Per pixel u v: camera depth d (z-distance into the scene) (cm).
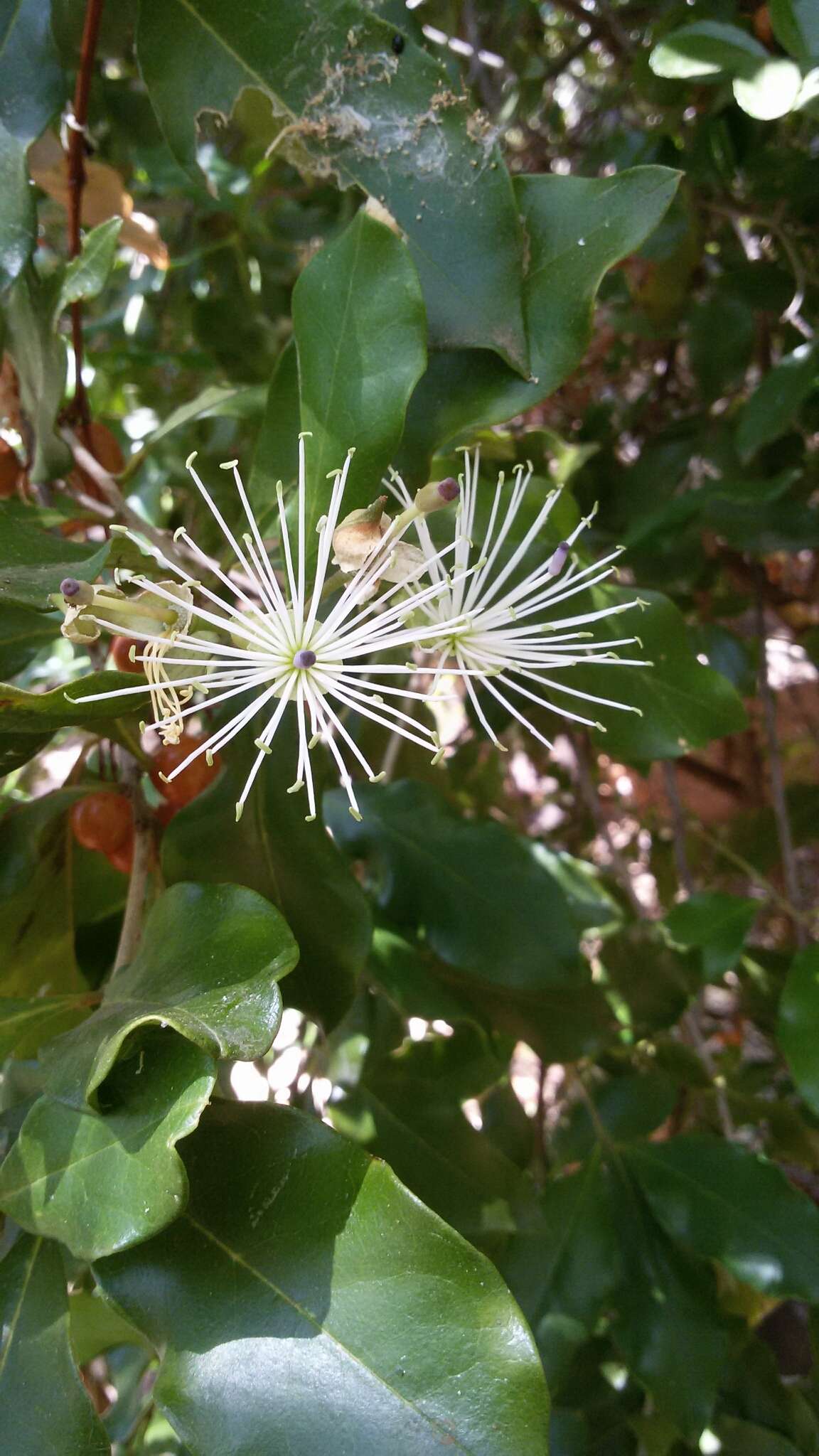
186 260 35
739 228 33
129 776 19
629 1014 27
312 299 15
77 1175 13
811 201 29
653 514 27
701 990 34
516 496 16
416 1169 23
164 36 17
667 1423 24
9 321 21
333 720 14
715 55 18
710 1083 28
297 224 35
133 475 23
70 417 23
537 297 16
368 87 16
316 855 18
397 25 17
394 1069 24
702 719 21
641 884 51
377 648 14
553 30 39
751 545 30
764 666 34
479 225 16
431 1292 13
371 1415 12
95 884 21
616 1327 23
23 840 19
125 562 16
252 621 14
